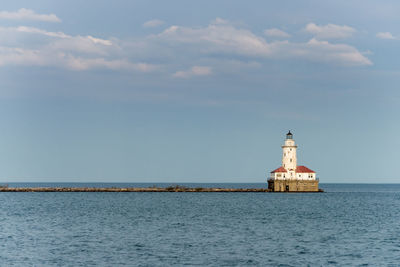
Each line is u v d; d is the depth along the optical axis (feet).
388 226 352.28
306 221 382.63
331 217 417.49
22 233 302.45
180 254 239.91
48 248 251.19
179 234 301.43
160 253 241.76
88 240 276.21
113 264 218.59
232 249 253.44
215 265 219.20
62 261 223.10
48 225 344.90
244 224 357.20
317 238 290.76
